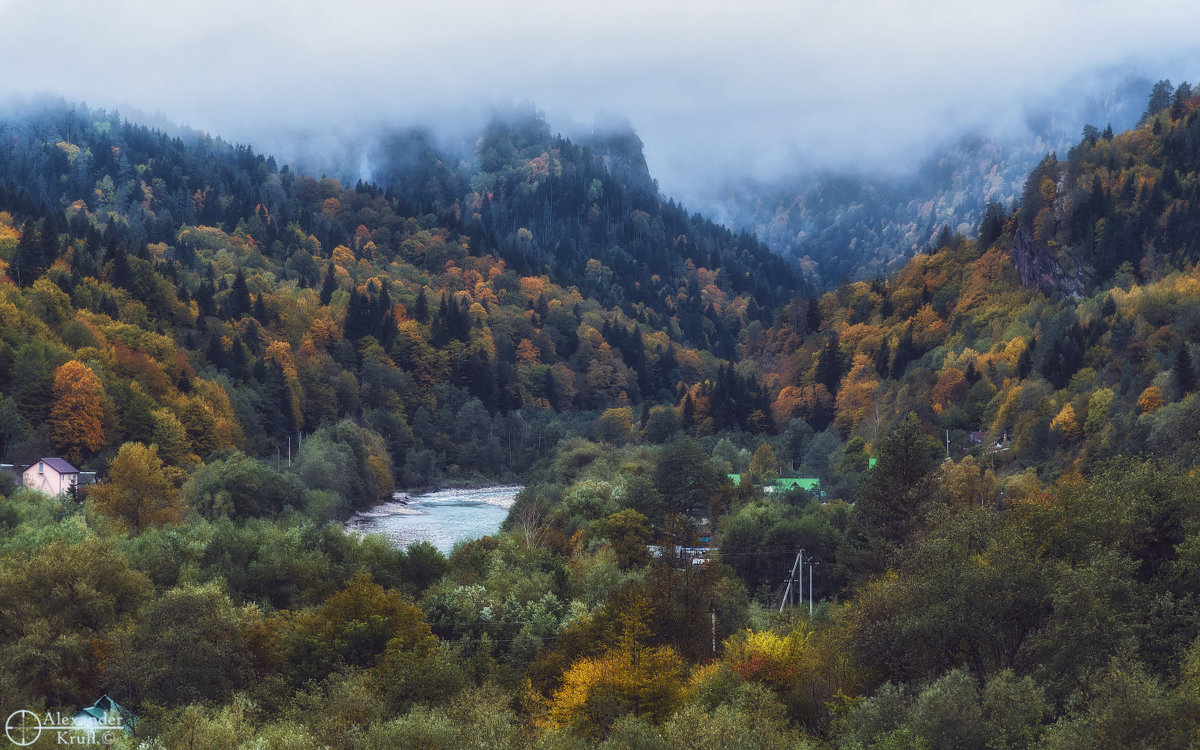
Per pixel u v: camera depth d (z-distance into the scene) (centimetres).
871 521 7981
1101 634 4003
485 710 4856
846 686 5034
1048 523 5044
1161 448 9312
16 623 5781
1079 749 3231
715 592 7350
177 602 5812
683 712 4247
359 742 4553
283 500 12812
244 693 5222
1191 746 3016
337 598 6600
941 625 4397
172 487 11344
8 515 8838
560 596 8244
